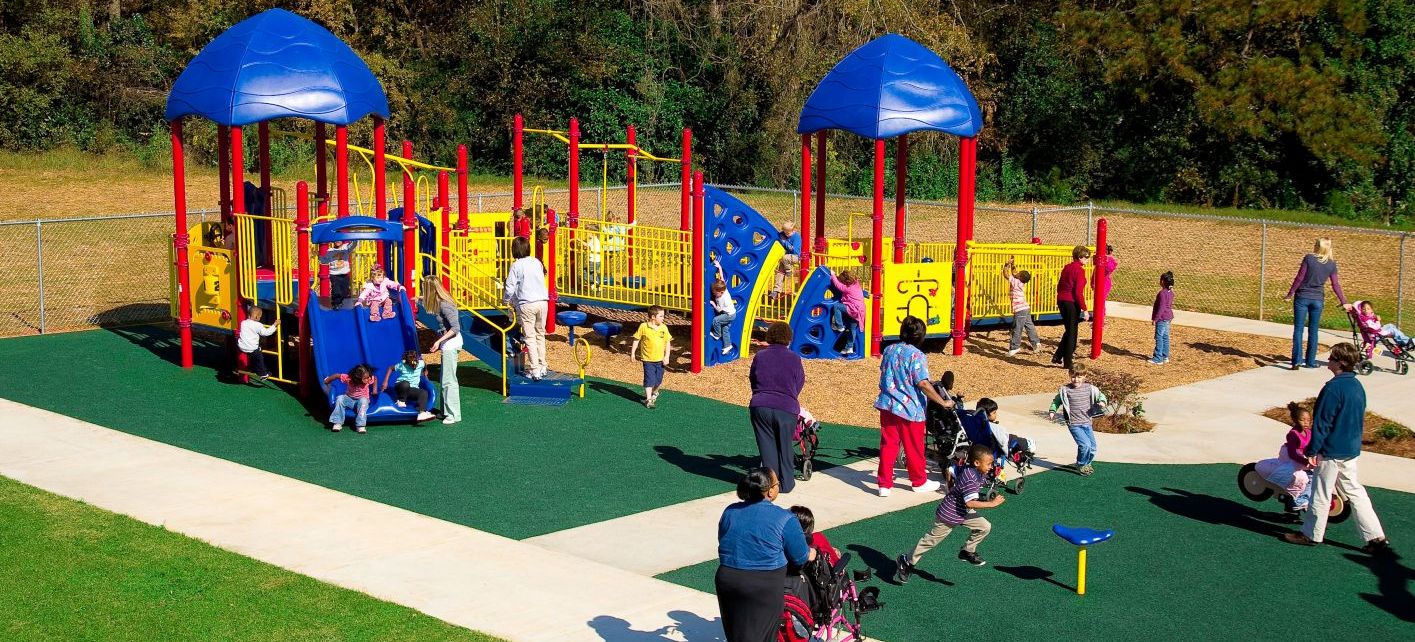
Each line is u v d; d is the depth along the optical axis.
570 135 21.55
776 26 45.12
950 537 11.92
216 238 18.97
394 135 46.53
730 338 19.61
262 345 18.73
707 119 46.62
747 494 8.38
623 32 47.72
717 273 19.27
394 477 13.66
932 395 12.91
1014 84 46.72
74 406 16.33
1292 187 42.69
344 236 16.44
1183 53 42.19
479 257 21.48
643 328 16.83
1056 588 10.64
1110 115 45.72
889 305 20.55
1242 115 41.09
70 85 44.12
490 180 45.31
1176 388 18.45
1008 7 48.06
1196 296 26.91
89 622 9.41
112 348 19.92
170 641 9.12
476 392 17.78
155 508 12.29
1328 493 11.63
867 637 9.57
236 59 17.72
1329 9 41.00
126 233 31.83
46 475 13.30
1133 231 35.78
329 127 45.19
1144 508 12.86
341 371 16.39
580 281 21.31
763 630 8.26
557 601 10.10
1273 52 42.41
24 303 23.61
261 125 20.16
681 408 16.98
